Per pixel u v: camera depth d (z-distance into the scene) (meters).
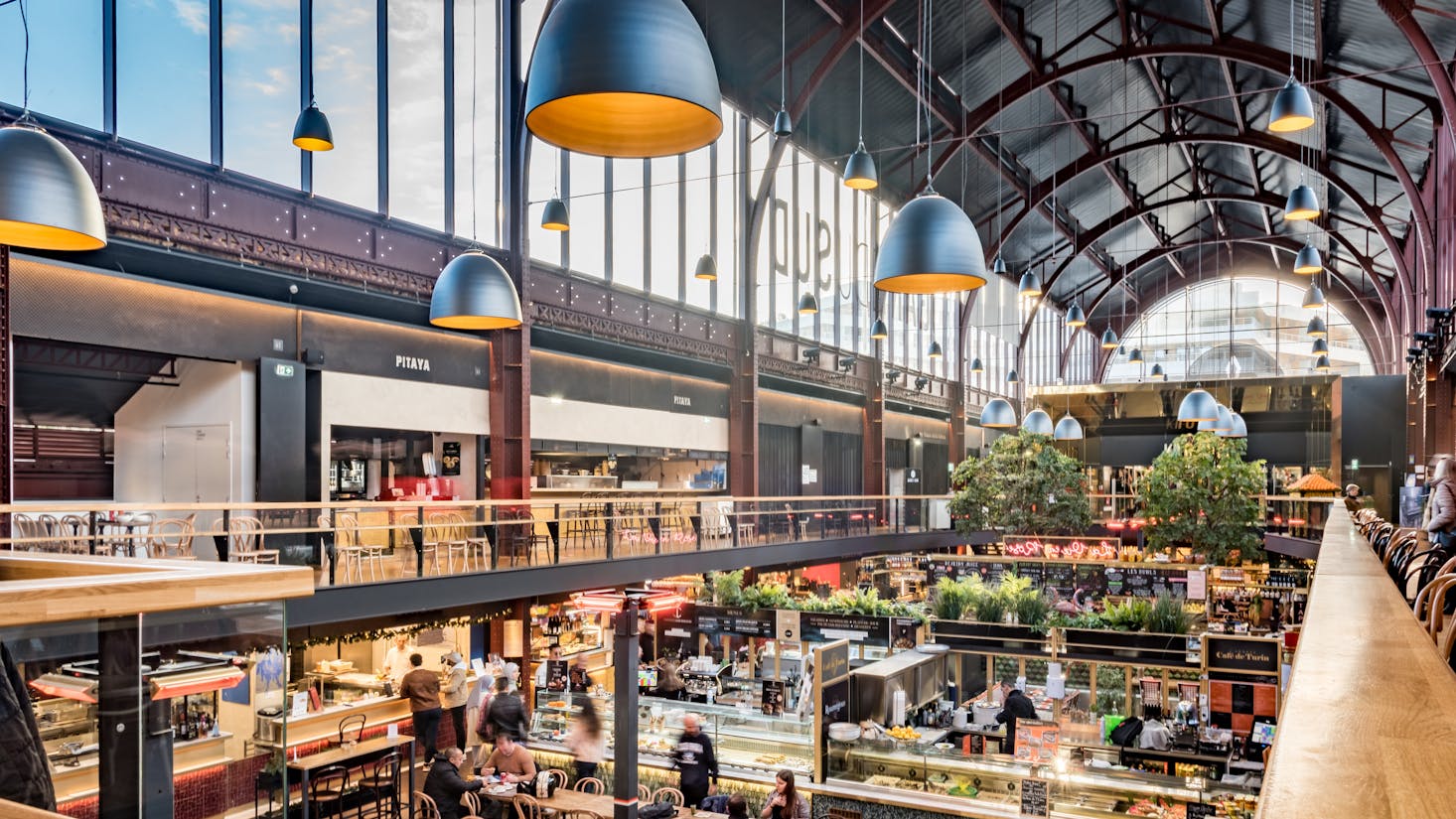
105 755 1.44
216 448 12.35
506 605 14.48
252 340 12.37
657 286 19.97
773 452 24.45
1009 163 28.83
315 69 13.12
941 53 22.12
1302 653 1.37
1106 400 31.77
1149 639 11.73
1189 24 21.66
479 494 15.80
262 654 1.66
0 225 5.57
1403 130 22.17
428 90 14.89
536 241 16.91
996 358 38.34
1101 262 40.50
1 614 1.33
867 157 12.69
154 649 1.50
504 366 15.94
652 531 15.34
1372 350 42.78
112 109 10.62
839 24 19.48
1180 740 10.23
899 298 30.50
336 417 13.38
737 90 21.47
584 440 17.91
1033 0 21.47
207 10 11.74
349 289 13.52
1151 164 32.69
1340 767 0.79
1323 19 18.50
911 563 26.05
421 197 14.75
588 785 10.73
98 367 11.62
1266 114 25.89
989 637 12.66
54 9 10.12
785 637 14.20
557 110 3.54
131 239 10.82
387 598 10.62
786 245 24.47
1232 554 19.45
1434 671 1.23
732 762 10.37
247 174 12.16
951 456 34.19
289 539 10.95
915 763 9.32
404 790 11.81
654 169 19.91
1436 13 15.54
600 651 17.12
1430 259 21.23
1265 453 30.77
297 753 11.23
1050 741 8.97
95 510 8.83
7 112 9.60
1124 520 25.25
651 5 3.16
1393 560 4.84
